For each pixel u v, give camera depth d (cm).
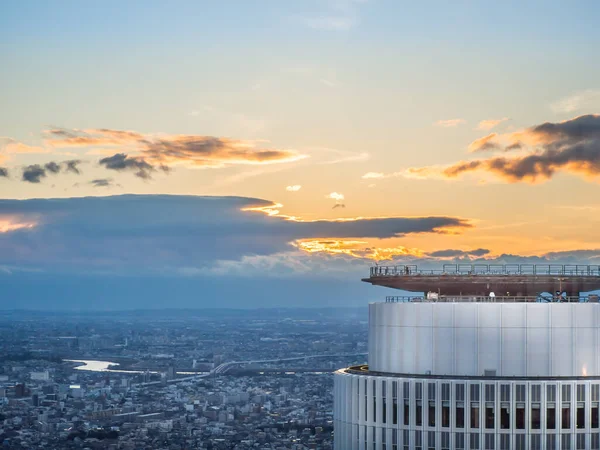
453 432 7950
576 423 7862
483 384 7906
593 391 7888
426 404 8012
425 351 8362
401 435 8100
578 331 8175
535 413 7862
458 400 7944
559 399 7850
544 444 7838
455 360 8269
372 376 8300
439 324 8325
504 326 8200
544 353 8162
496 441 7875
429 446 8000
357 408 8381
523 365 8175
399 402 8106
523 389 7869
